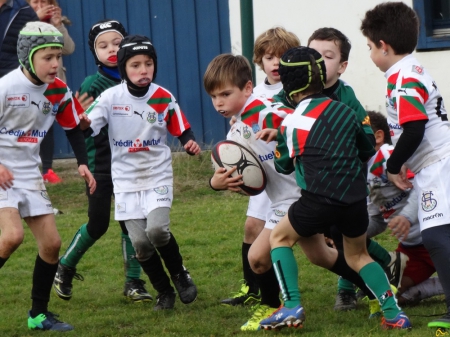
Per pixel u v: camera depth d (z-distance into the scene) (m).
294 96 10.06
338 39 11.24
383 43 10.27
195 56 25.78
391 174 10.12
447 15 23.84
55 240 10.83
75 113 11.18
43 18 17.78
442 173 9.92
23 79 10.53
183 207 19.92
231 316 11.51
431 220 9.87
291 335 9.92
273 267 10.41
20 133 10.65
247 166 10.45
